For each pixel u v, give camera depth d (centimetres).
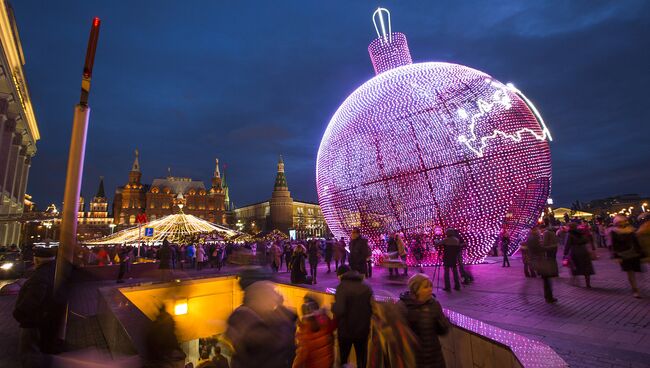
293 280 945
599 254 1348
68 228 418
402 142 1085
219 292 982
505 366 280
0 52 3106
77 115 458
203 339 929
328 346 344
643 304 567
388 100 1148
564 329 459
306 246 2273
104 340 544
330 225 1350
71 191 430
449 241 797
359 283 395
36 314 345
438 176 1052
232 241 3181
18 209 4984
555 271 616
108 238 2702
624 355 357
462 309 599
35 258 371
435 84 1116
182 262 2172
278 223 10231
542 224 1728
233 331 272
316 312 352
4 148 3931
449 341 394
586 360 347
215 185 11931
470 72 1152
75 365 350
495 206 1031
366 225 1181
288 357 279
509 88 1142
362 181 1155
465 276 864
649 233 615
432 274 1078
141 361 289
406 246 1138
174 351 300
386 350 335
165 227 3152
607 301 600
